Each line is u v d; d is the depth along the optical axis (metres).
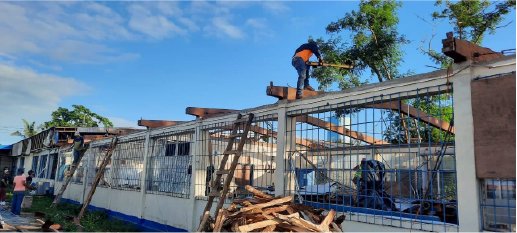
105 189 15.12
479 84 5.02
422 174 7.18
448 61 16.31
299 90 8.22
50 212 13.73
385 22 17.98
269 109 8.38
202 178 10.23
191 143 10.72
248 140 10.30
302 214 6.51
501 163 4.71
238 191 9.27
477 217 4.88
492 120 4.85
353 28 18.67
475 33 16.42
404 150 8.64
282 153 7.77
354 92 6.70
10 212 14.04
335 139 8.52
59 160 21.42
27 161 29.55
